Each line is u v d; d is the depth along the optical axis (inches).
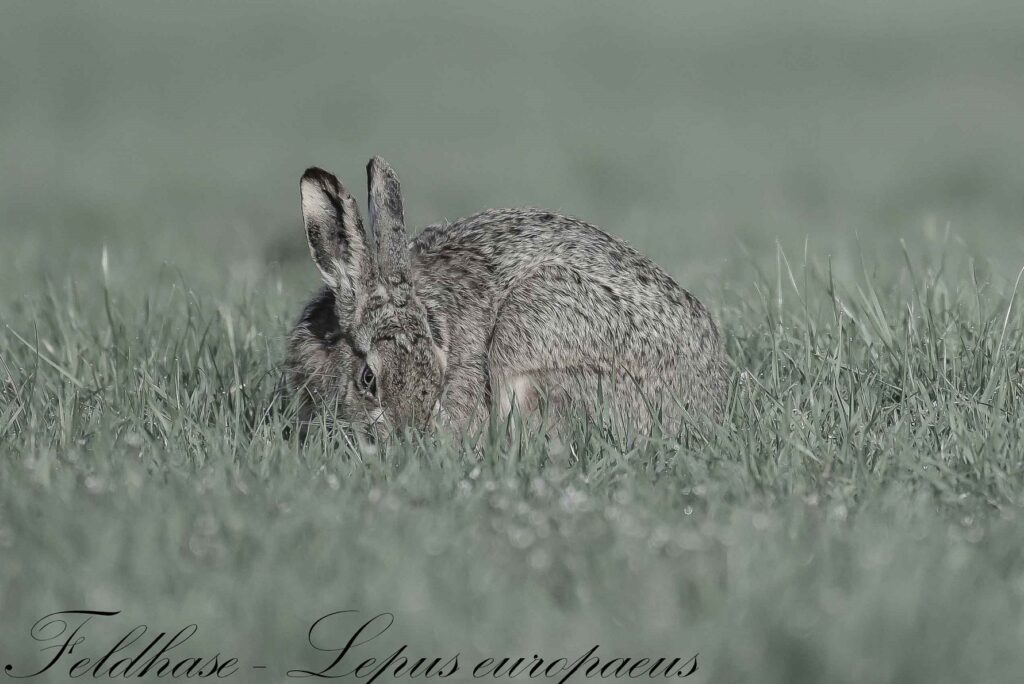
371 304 538.6
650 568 369.4
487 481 454.6
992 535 404.5
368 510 418.9
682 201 1595.7
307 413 565.3
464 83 3299.7
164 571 366.9
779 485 457.4
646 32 4463.6
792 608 341.7
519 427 515.8
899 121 2479.1
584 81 3329.2
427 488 442.3
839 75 3277.6
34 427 519.8
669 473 481.7
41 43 3939.5
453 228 613.3
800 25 4473.4
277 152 2174.0
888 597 340.8
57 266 945.5
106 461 464.8
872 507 432.8
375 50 4062.5
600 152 2100.1
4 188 1690.5
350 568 368.8
